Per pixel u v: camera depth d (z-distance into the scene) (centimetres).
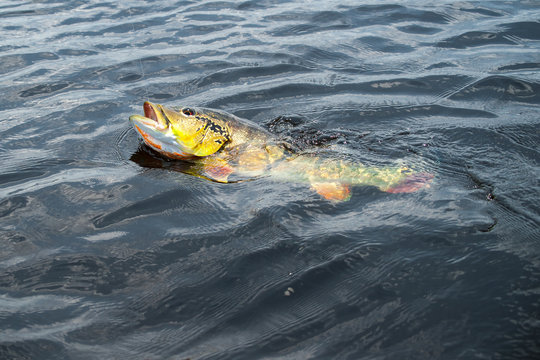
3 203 447
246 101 689
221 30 1002
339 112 643
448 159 495
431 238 371
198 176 495
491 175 460
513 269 331
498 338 277
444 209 407
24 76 786
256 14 1104
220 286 337
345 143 543
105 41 951
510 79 709
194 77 775
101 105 681
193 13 1120
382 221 398
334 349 279
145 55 870
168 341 293
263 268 352
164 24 1050
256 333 296
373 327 293
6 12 1159
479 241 363
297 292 327
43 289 339
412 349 275
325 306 313
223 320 308
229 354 281
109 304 324
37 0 1258
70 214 430
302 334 292
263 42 927
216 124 537
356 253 359
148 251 377
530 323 286
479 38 900
